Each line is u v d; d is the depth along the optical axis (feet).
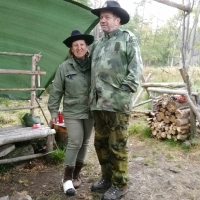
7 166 12.01
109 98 8.41
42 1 13.05
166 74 47.93
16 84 17.29
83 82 9.41
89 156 13.88
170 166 12.90
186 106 15.92
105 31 8.66
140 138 16.99
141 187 10.85
